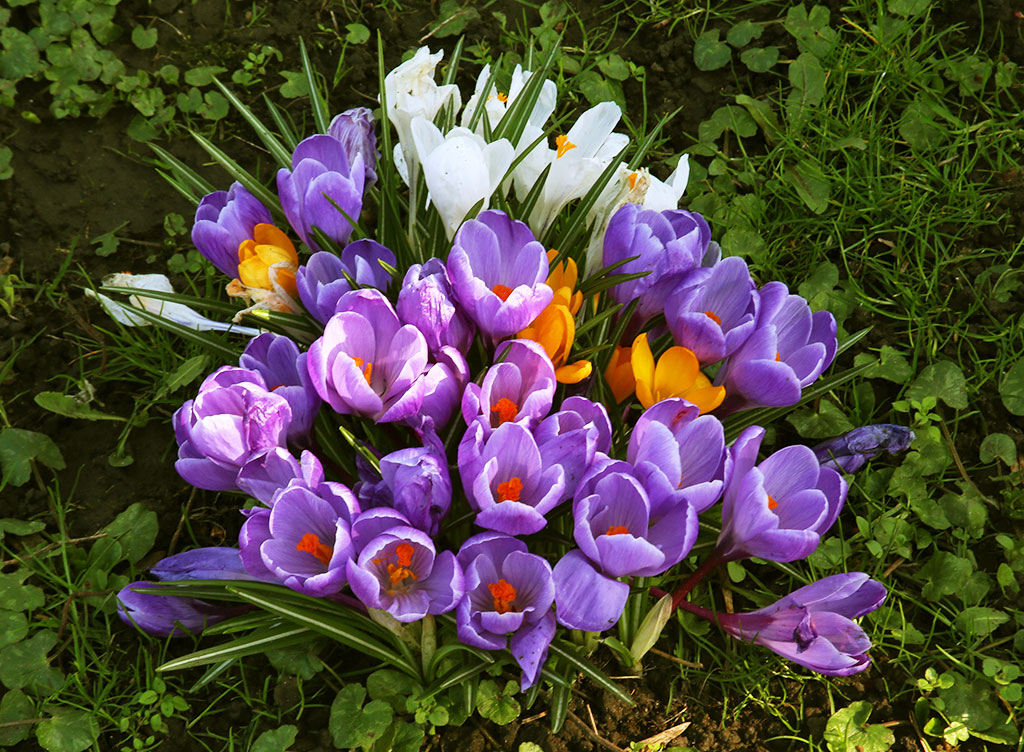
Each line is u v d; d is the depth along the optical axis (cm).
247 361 57
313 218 61
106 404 72
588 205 64
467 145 58
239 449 54
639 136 81
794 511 56
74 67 83
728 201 79
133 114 83
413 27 87
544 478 53
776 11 86
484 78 69
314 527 55
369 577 52
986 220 76
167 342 72
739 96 81
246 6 87
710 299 61
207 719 61
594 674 56
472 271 58
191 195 71
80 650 62
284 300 61
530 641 54
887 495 68
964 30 84
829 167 78
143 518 67
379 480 57
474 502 54
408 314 55
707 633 63
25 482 68
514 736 60
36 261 77
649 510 53
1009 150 79
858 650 57
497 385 56
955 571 64
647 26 87
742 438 55
